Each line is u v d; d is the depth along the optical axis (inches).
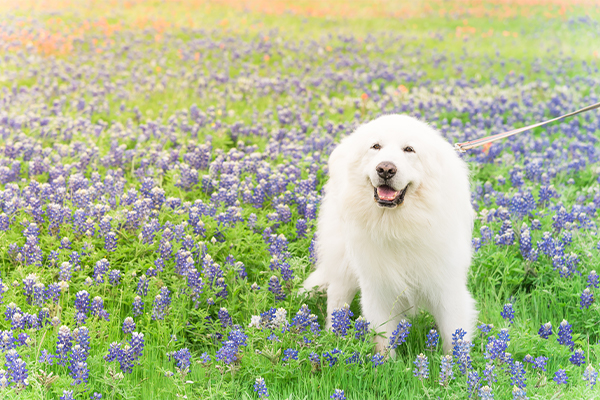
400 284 209.3
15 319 208.1
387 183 185.8
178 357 195.6
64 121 482.9
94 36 922.7
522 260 278.2
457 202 203.6
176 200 307.1
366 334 208.2
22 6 1166.3
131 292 240.7
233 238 280.2
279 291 241.9
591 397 177.8
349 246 215.2
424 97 617.3
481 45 976.3
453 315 214.8
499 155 424.5
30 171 360.8
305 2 1407.5
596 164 406.3
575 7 1338.6
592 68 781.9
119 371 200.2
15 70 702.5
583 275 260.5
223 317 226.8
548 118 550.3
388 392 194.4
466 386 183.5
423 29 1133.1
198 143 447.8
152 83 644.1
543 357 194.2
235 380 197.9
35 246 253.4
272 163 403.9
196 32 1007.0
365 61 803.4
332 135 470.9
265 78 691.4
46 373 189.6
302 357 203.9
